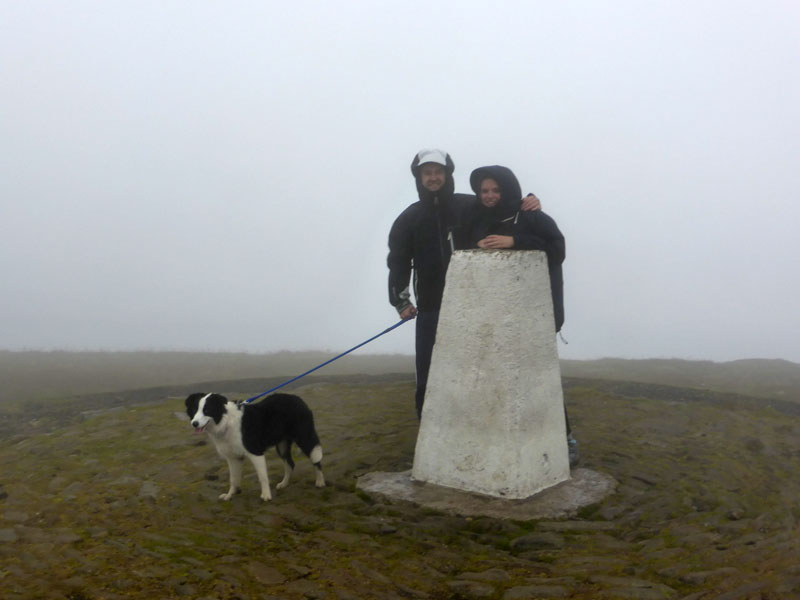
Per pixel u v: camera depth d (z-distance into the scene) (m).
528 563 2.86
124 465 4.38
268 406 3.74
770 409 5.98
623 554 2.94
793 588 2.49
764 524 3.23
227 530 3.23
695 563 2.79
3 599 2.45
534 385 3.60
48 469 4.28
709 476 4.02
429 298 4.34
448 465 3.69
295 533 3.21
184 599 2.49
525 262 3.56
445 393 3.70
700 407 5.99
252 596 2.52
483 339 3.56
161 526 3.28
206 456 4.54
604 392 6.77
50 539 3.06
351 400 6.39
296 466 4.30
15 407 6.58
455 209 4.33
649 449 4.62
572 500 3.53
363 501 3.64
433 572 2.79
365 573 2.74
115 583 2.61
